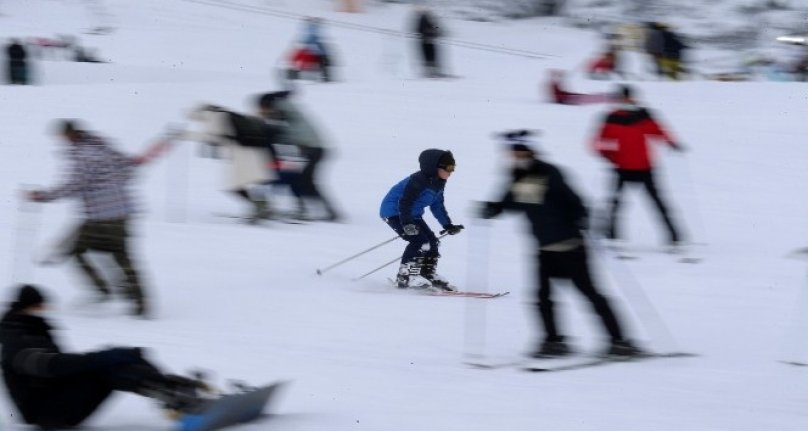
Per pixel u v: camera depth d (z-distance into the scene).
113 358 13.39
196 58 63.91
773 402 15.66
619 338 17.88
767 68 60.59
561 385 16.36
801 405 15.53
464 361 17.84
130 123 39.84
